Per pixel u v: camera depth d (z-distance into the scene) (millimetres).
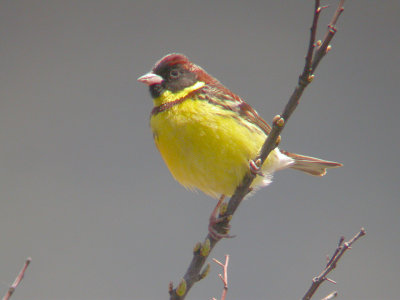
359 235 6453
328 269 6426
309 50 6215
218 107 8984
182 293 6375
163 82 9430
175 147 9031
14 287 5414
